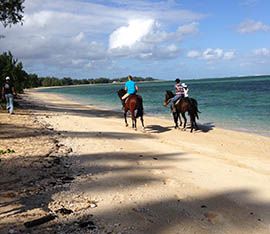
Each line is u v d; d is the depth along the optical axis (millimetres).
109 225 6867
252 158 13055
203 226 6969
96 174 10344
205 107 34125
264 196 8703
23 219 6996
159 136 18375
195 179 10039
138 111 20016
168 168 11273
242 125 22203
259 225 7062
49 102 51438
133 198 8391
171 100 20922
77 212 7445
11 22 28422
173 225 6977
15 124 20703
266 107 31781
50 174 10148
